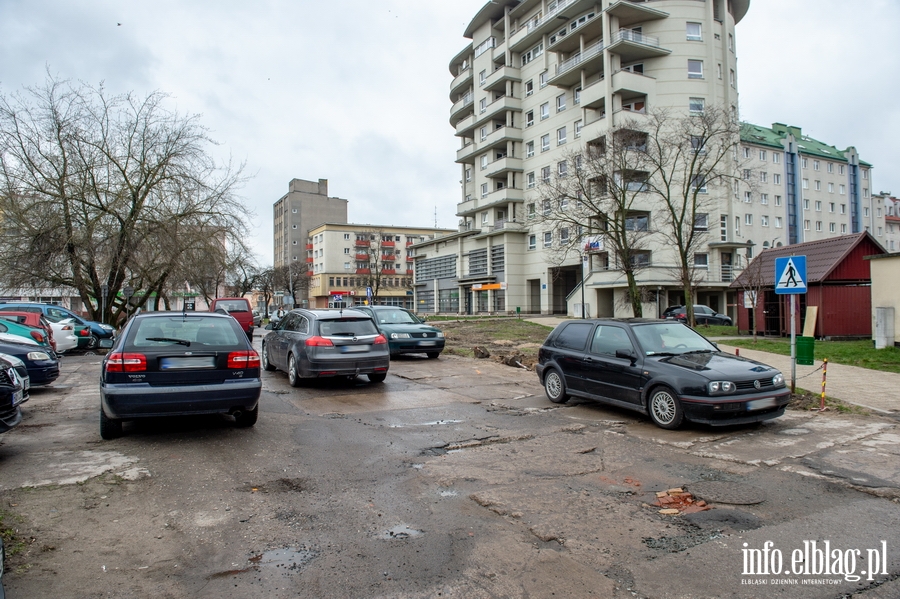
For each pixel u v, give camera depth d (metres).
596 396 8.23
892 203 83.69
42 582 3.20
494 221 51.41
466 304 56.81
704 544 3.74
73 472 5.21
